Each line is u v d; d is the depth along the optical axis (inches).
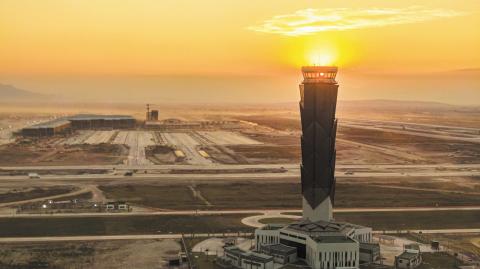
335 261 5610.2
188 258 5999.0
